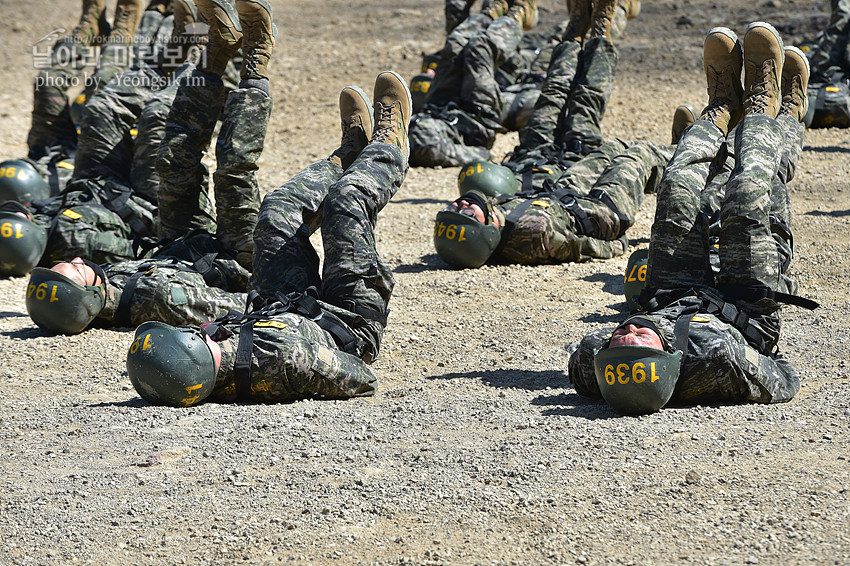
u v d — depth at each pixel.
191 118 21.61
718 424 14.44
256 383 16.03
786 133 17.36
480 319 21.39
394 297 23.38
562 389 16.72
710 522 11.45
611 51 29.80
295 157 38.84
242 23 20.25
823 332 19.22
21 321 22.03
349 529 11.77
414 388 17.06
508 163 28.58
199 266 21.05
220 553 11.34
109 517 12.32
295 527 11.87
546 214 25.36
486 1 38.78
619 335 14.87
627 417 14.87
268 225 17.89
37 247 24.92
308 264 18.03
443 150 36.94
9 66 56.75
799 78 17.61
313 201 18.42
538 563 10.76
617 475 12.79
